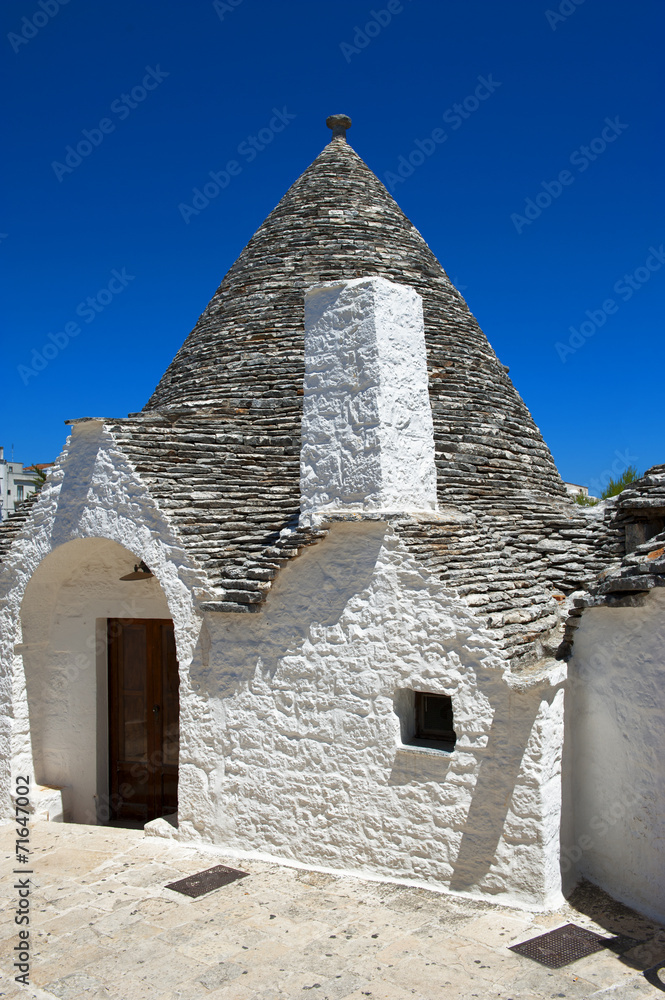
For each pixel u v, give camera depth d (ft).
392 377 25.91
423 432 27.27
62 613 34.37
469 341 40.47
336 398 26.30
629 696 21.48
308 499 26.71
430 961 18.86
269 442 33.91
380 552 24.02
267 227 43.73
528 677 20.89
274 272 40.96
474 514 31.94
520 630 22.66
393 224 43.04
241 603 25.99
